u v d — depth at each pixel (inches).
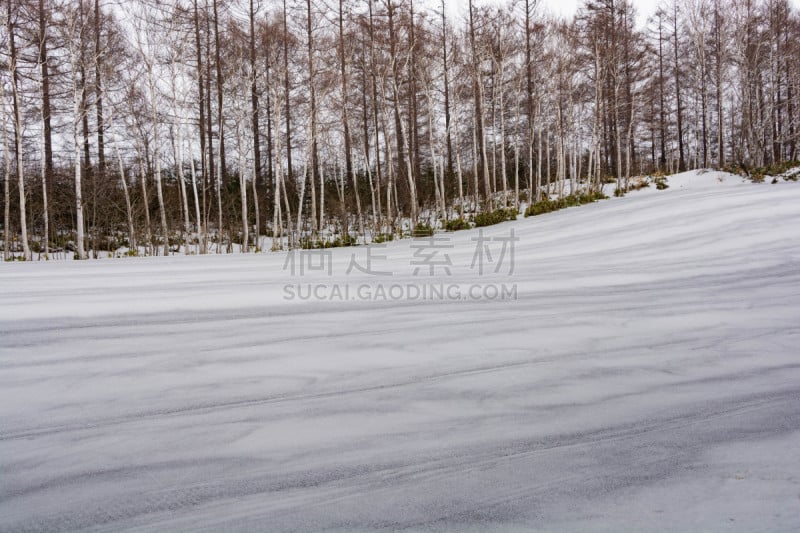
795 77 1083.3
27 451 93.9
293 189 984.3
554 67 866.8
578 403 112.0
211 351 150.2
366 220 934.4
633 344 153.6
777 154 1193.4
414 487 79.7
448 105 915.4
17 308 203.8
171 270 324.2
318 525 70.6
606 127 1157.1
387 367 136.5
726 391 117.0
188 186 984.9
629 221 445.4
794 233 318.0
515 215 666.2
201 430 100.9
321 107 768.9
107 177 770.2
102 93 645.9
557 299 214.7
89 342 158.9
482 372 132.0
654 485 78.7
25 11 578.9
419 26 742.5
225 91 751.7
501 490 78.4
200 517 73.4
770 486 77.0
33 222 729.6
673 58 1269.7
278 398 116.5
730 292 213.9
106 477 84.8
